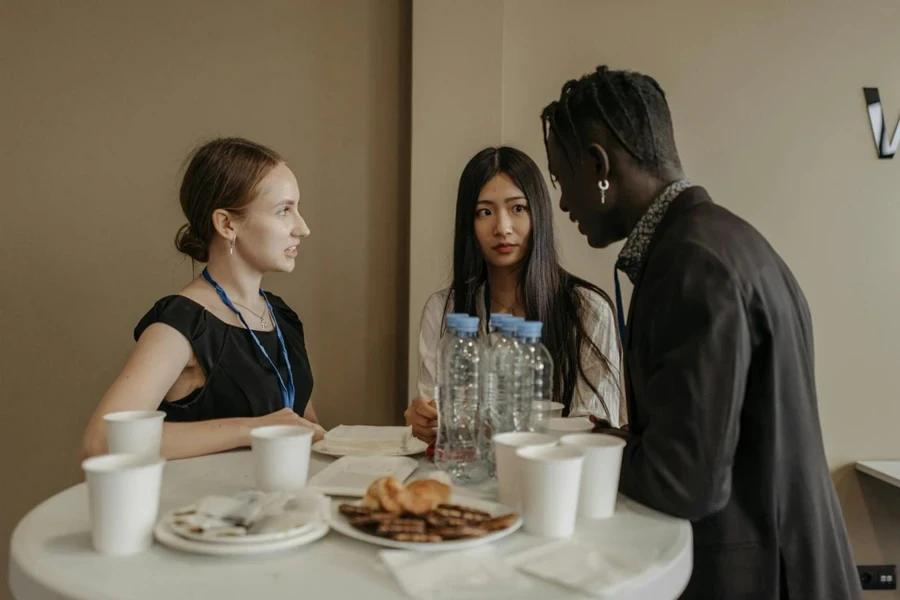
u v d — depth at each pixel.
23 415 2.41
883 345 2.53
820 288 2.52
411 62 2.44
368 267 2.50
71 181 2.40
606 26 2.45
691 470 0.95
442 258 2.39
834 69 2.49
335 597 0.73
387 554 0.83
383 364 2.52
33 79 2.38
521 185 1.92
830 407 2.54
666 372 0.99
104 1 2.40
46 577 0.78
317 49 2.46
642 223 1.16
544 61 2.45
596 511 1.00
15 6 2.37
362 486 1.08
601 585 0.76
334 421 2.52
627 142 1.14
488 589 0.76
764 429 1.04
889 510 2.52
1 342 2.39
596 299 1.99
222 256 1.71
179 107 2.44
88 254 2.42
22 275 2.39
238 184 1.64
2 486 2.40
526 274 1.94
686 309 0.99
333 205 2.49
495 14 2.38
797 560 1.05
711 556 1.06
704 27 2.47
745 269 1.01
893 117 2.50
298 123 2.47
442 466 1.19
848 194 2.51
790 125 2.49
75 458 2.43
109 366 2.43
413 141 2.38
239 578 0.78
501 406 1.19
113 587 0.75
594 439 1.04
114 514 0.83
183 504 1.02
